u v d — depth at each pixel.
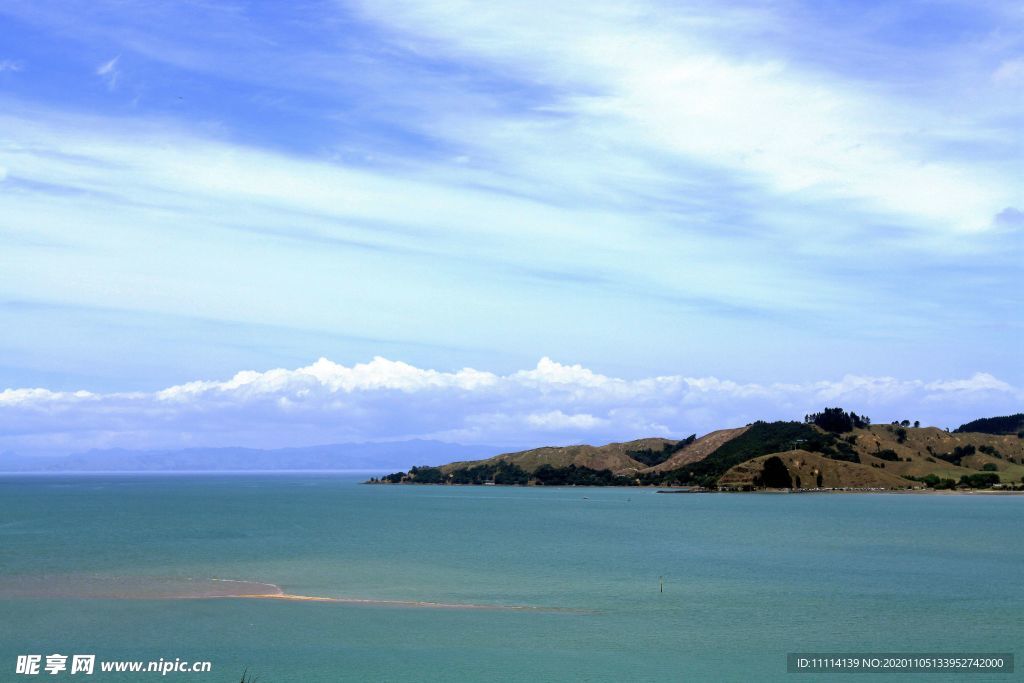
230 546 102.25
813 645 49.09
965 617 57.31
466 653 46.91
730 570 81.56
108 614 56.56
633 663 45.03
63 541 107.75
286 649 47.56
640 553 97.56
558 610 59.09
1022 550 102.44
